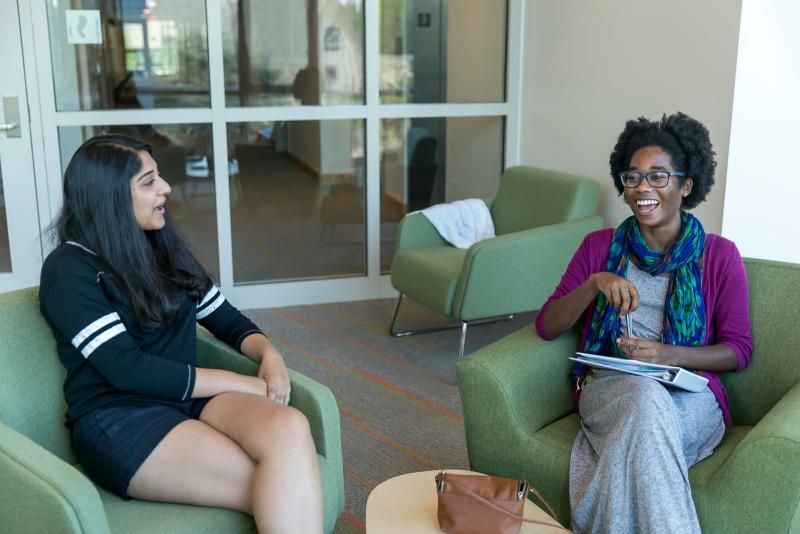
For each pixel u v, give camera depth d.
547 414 2.07
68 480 1.40
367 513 1.65
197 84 3.97
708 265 2.03
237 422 1.72
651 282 2.05
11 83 3.79
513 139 4.54
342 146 4.27
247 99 4.06
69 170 1.81
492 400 2.00
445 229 3.83
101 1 3.79
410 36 4.23
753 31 3.06
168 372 1.77
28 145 3.87
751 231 3.29
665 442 1.73
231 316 2.10
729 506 1.68
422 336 3.89
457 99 4.41
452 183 4.51
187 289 1.98
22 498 1.44
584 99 3.95
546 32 4.20
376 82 4.21
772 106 3.18
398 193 4.43
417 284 3.55
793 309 2.00
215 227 4.17
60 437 1.84
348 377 3.41
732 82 3.10
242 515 1.67
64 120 3.87
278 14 4.00
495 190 4.59
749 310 2.05
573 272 2.15
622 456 1.73
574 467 1.86
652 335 2.03
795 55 3.15
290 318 4.15
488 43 4.41
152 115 3.95
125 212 1.81
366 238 4.42
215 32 3.93
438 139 4.42
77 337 1.73
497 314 3.36
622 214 3.77
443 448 2.80
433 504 1.69
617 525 1.72
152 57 3.89
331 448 1.84
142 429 1.70
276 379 1.87
